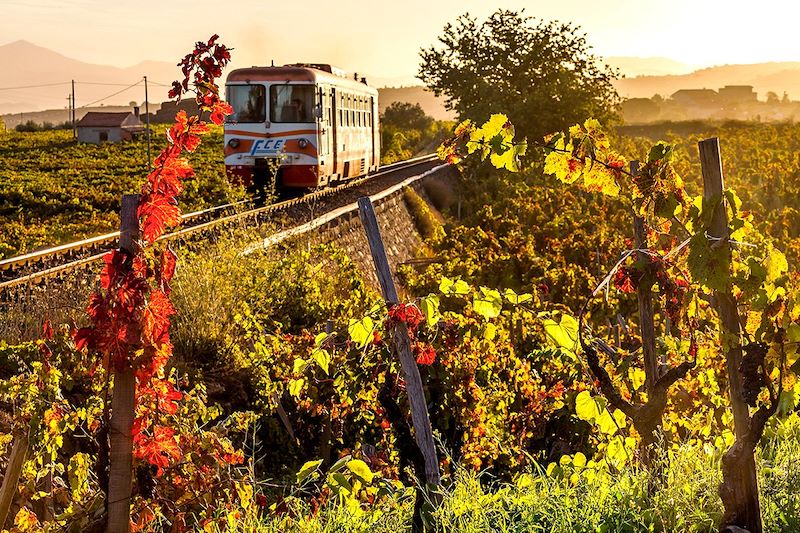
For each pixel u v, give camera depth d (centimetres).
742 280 498
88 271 1455
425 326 873
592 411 574
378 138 3981
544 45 5841
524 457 1074
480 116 5659
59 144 9969
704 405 721
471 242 2398
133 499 575
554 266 2262
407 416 950
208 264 1321
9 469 488
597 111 5697
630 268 571
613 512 545
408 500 648
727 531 500
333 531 579
